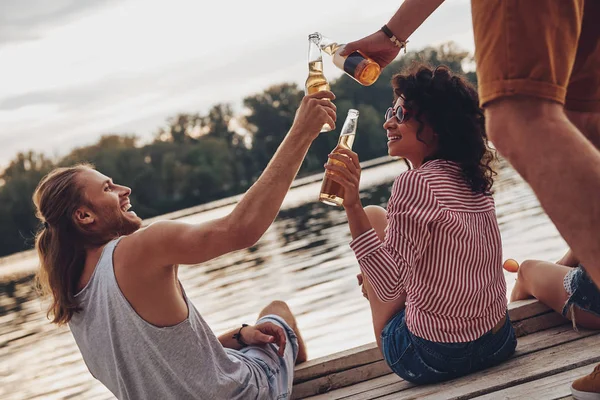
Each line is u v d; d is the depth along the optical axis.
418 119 2.55
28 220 75.50
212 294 13.55
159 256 2.28
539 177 1.39
